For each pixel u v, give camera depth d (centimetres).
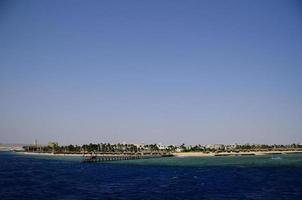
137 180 10050
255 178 10044
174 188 8106
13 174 11819
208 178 10531
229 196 6812
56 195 6962
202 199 6525
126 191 7594
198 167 16438
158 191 7600
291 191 7225
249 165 16750
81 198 6619
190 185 8681
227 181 9481
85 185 8694
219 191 7494
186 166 17425
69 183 9119
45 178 10469
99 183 9188
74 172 13175
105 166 17900
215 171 13388
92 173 12769
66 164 19412
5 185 8531
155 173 12825
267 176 10588
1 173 12150
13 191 7475
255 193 7088
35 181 9550
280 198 6456
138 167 16862
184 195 7006
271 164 17162
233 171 13100
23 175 11475
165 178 10706
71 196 6844
